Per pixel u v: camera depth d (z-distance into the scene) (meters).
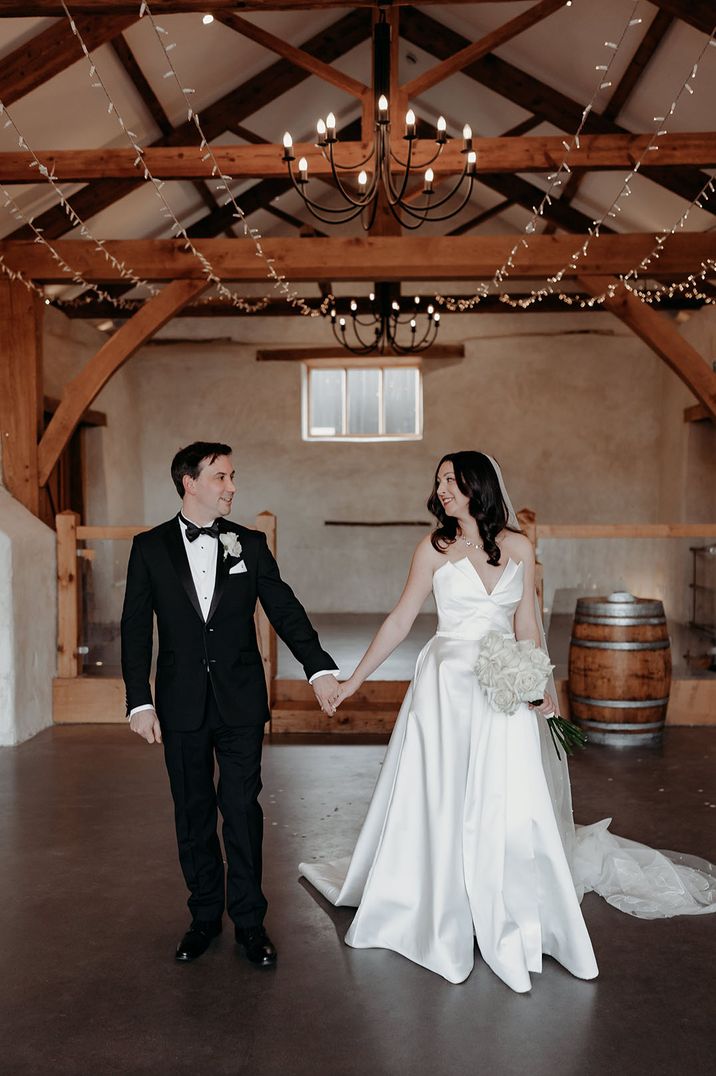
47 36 5.36
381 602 11.29
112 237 8.61
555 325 11.09
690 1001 2.55
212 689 2.74
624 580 5.88
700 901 3.22
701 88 6.33
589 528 5.89
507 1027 2.41
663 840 3.81
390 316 8.94
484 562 2.91
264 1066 2.24
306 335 11.17
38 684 5.87
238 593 2.79
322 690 2.83
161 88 6.85
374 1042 2.34
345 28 7.61
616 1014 2.48
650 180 7.75
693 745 5.36
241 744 2.77
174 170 5.95
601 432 11.08
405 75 8.33
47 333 9.03
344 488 11.29
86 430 10.01
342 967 2.74
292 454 11.30
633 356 11.03
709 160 5.89
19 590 5.59
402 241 6.30
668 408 10.70
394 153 5.97
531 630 3.01
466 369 11.17
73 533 6.11
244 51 7.07
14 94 5.40
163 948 2.88
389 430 11.44
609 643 5.32
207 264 6.34
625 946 2.89
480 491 2.88
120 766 5.01
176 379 11.26
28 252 6.35
